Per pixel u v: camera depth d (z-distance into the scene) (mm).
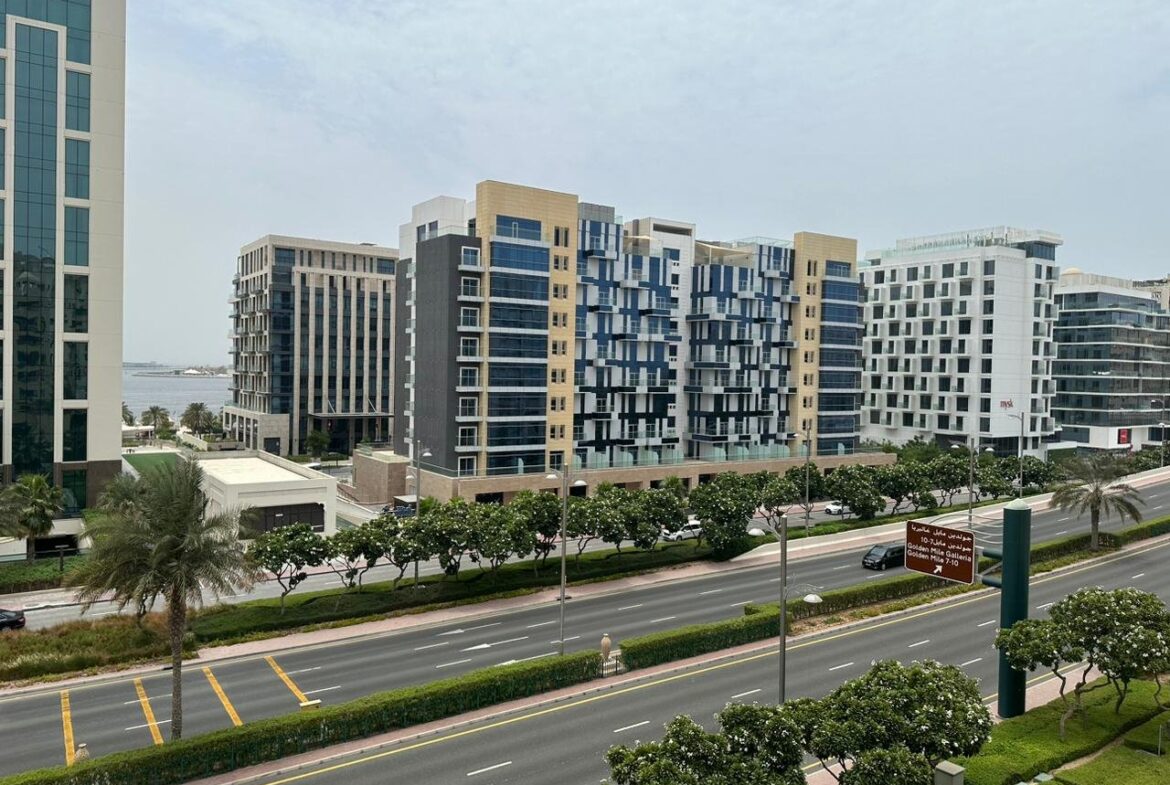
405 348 91812
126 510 34062
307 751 30500
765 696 36344
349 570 52719
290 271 127688
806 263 104938
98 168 68438
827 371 106500
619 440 93312
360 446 99438
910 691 25062
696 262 104062
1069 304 137750
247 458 89250
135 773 27125
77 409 68062
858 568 63094
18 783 25281
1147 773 28000
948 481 85250
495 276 79438
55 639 41438
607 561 61969
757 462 97375
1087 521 81750
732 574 61438
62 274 67000
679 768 21234
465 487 76938
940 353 120000
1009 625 33812
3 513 52719
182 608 30906
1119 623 31047
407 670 39750
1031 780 27922
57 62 66688
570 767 29266
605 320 91750
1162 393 144000
